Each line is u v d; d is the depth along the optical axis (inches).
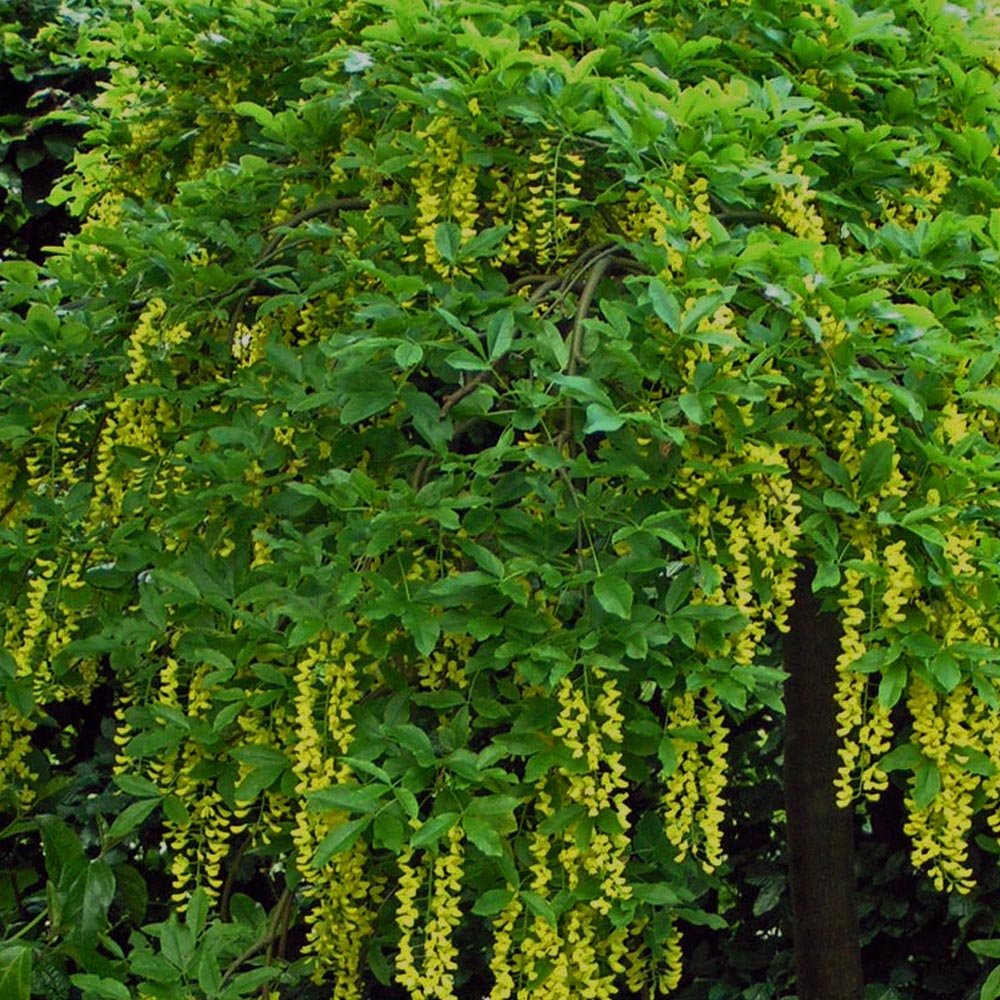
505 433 84.0
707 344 84.0
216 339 107.0
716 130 92.7
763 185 97.7
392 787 78.3
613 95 92.5
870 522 88.8
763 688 88.3
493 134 99.9
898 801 156.9
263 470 96.7
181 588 89.8
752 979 163.2
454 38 95.9
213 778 97.0
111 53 130.2
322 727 86.4
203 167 123.5
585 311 89.4
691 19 110.8
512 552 85.1
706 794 86.4
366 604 81.4
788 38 107.7
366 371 88.7
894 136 106.8
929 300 92.7
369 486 83.7
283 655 91.1
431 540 86.9
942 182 104.0
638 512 85.6
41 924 149.6
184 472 102.3
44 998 107.7
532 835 87.1
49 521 99.9
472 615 83.0
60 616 101.2
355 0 108.8
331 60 104.8
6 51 179.9
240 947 98.1
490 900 82.4
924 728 86.6
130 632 92.6
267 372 100.0
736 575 85.5
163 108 126.3
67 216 186.2
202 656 86.7
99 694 166.9
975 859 145.2
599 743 82.1
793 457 95.2
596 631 81.3
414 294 90.2
